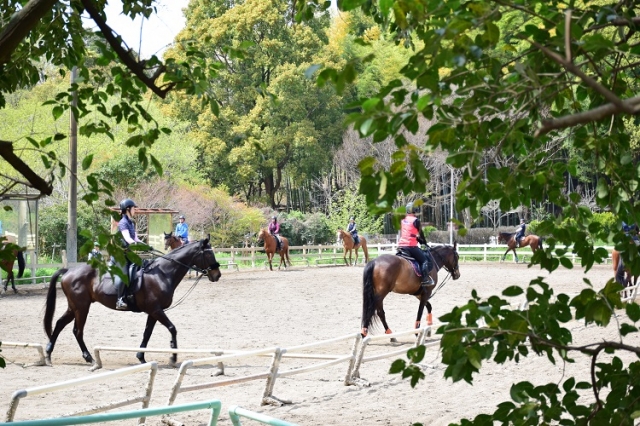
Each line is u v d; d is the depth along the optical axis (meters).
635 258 3.78
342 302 24.31
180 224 33.06
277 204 74.12
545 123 2.33
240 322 19.89
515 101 3.40
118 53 4.56
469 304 3.47
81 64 5.43
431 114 3.02
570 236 3.87
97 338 17.11
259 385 12.17
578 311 3.52
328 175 63.91
